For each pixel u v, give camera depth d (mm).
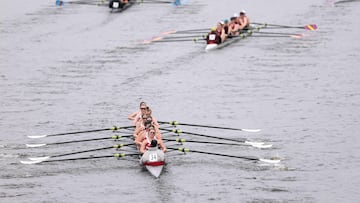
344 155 132750
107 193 116438
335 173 124125
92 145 140250
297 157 132000
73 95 178375
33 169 126688
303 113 160000
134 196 115375
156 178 122125
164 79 193375
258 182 120438
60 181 121250
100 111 164375
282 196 114812
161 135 145000
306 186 118625
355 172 124375
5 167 127625
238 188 118125
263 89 181000
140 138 131625
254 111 162625
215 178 122188
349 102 167750
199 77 194875
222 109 164750
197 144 139625
